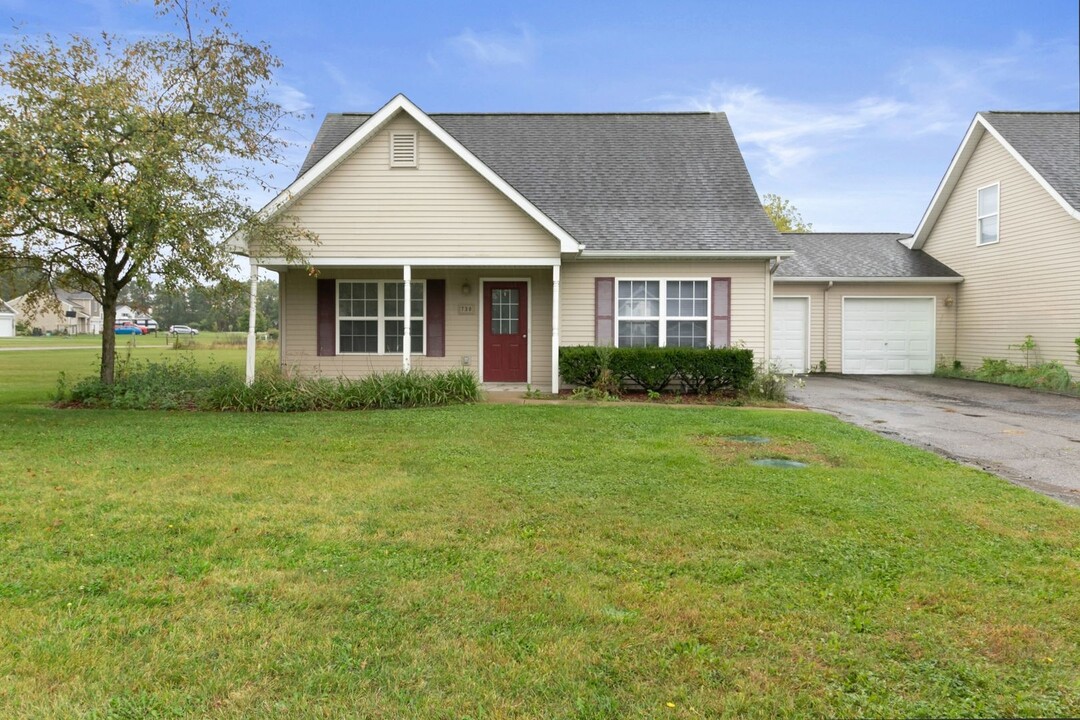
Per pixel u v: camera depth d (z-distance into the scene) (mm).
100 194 9727
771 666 2973
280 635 3193
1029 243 15992
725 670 2939
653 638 3211
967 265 18312
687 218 14484
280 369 13266
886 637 3258
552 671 2912
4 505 5250
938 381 16875
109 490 5766
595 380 13117
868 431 9195
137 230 10320
